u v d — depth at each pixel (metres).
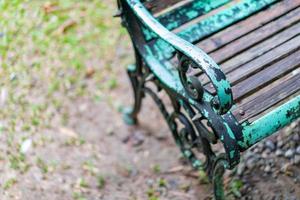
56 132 3.35
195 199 2.89
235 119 2.23
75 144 3.29
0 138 3.27
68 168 3.11
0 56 3.87
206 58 2.11
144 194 2.97
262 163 2.89
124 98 3.60
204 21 2.77
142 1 2.67
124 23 2.76
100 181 3.05
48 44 3.91
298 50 2.49
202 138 2.49
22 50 3.88
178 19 2.77
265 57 2.49
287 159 2.86
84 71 3.75
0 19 4.12
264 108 2.29
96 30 4.01
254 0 2.83
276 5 2.81
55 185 2.98
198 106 2.33
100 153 3.27
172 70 2.65
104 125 3.46
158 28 2.32
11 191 2.92
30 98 3.56
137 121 3.45
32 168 3.07
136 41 2.80
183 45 2.19
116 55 3.85
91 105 3.57
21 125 3.37
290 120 2.29
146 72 2.84
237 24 2.77
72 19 4.09
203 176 3.00
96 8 4.16
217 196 2.59
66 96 3.60
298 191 2.71
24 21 4.07
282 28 2.64
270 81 2.37
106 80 3.71
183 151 2.83
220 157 2.38
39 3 4.18
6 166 3.08
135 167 3.17
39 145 3.24
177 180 3.04
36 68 3.76
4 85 3.67
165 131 3.40
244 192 2.81
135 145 3.34
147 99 3.64
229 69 2.47
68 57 3.83
